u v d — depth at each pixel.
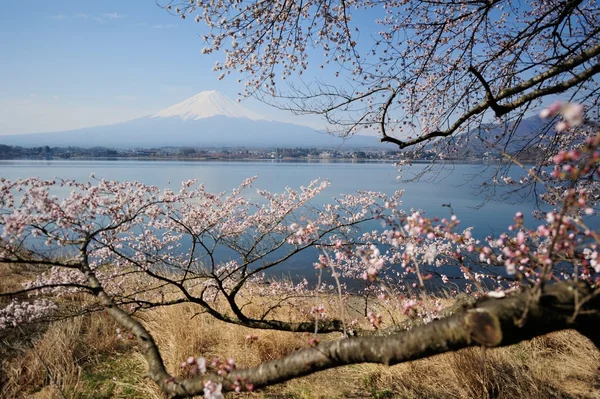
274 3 4.43
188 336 4.50
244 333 4.73
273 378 1.80
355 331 3.37
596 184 3.67
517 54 4.04
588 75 2.84
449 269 8.12
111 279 4.67
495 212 18.16
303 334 4.77
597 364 3.78
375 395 3.67
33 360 4.12
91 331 4.87
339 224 4.15
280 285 5.78
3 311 3.83
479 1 3.81
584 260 1.88
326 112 4.21
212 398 1.78
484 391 3.38
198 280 5.81
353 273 6.12
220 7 4.57
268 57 4.92
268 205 5.76
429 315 2.33
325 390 3.80
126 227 3.88
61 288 4.34
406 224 1.94
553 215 1.56
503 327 1.35
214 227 4.90
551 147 4.39
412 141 3.81
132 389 3.81
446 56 5.04
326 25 4.92
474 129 4.74
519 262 1.80
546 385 3.53
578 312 1.28
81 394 3.75
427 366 3.93
